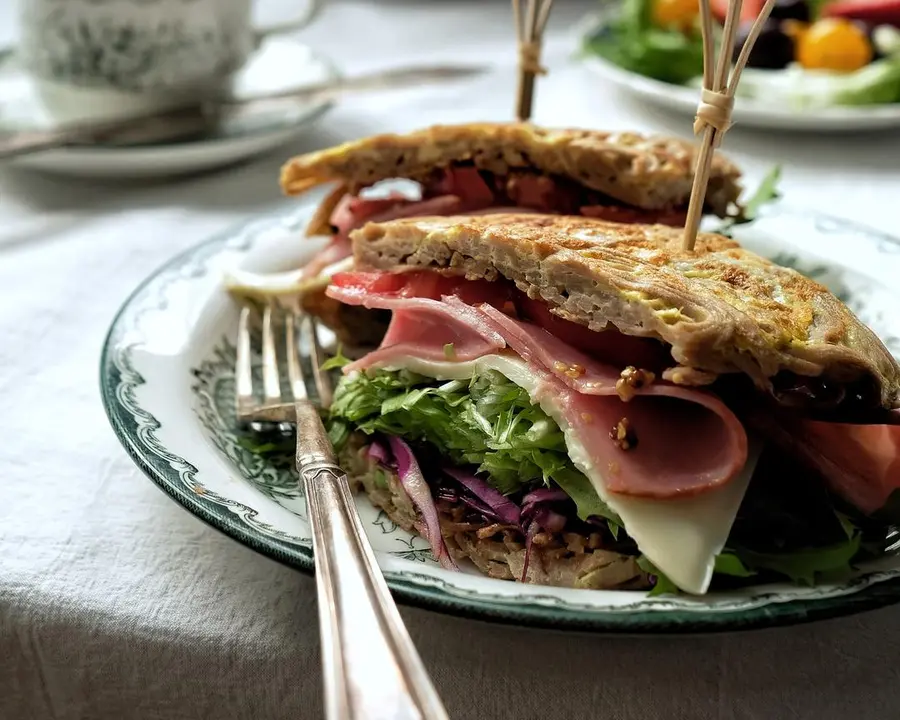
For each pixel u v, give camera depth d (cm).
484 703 28
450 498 32
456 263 33
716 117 32
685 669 28
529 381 31
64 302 43
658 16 67
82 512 32
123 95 53
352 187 41
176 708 29
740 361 29
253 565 31
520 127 40
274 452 35
